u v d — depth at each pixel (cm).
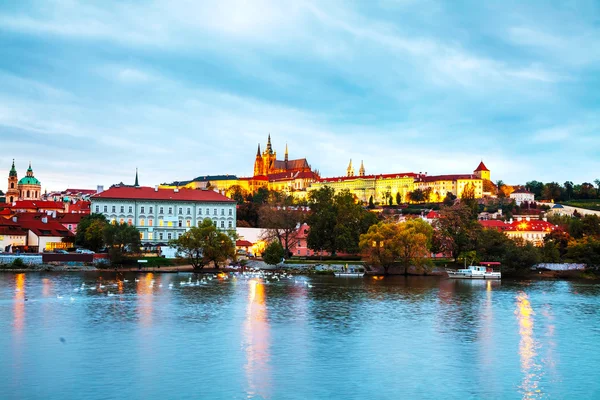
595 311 14975
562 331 12375
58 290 16975
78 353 9994
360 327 12462
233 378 8806
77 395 8044
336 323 12838
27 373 8919
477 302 16400
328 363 9662
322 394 8219
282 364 9556
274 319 13162
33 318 12725
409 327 12562
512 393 8394
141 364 9425
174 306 14625
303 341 11081
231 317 13300
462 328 12550
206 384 8531
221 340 11050
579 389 8588
